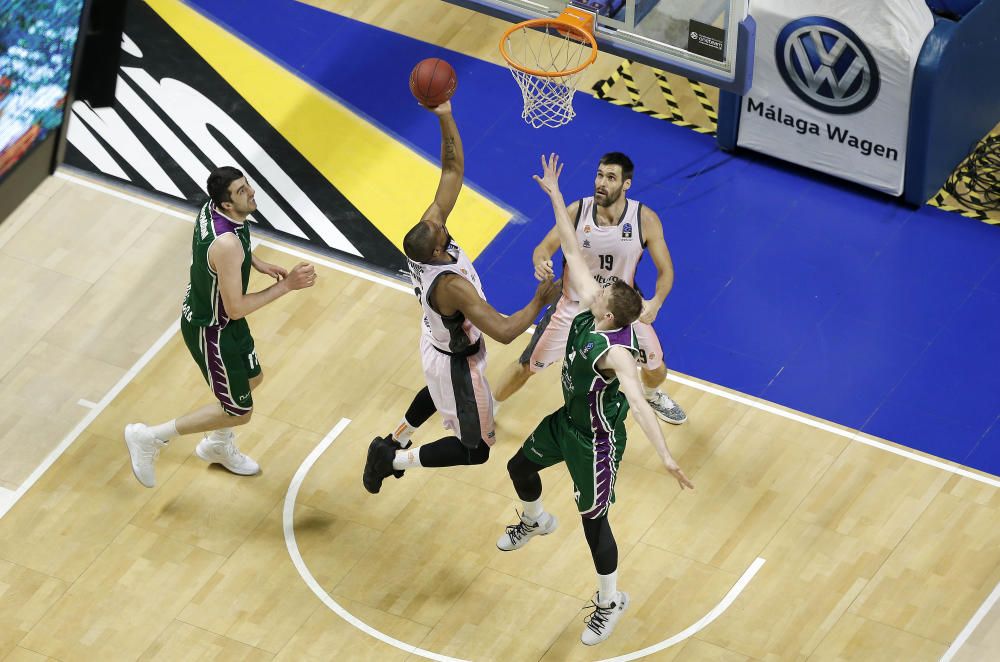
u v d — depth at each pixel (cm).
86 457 1580
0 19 1028
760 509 1559
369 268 1806
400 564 1494
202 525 1523
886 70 1789
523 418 1639
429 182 1916
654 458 1608
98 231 1825
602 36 1752
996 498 1580
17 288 1747
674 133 1978
